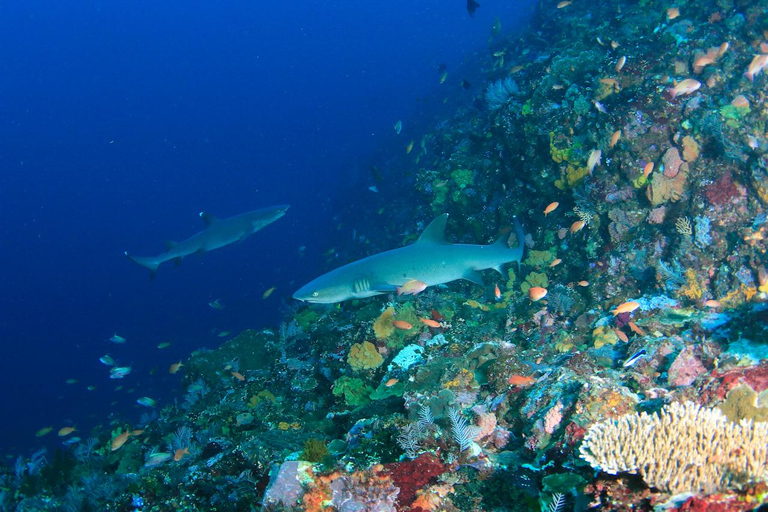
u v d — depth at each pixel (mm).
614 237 7445
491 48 18953
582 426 3469
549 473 3430
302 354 9188
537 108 8711
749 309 5141
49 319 60000
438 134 16297
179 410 10367
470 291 9352
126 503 5641
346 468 3873
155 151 127562
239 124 135000
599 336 6262
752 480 2162
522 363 5090
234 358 10500
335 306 9297
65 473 8852
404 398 4738
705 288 6359
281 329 11195
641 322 6020
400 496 3490
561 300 7527
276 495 3672
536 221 9008
